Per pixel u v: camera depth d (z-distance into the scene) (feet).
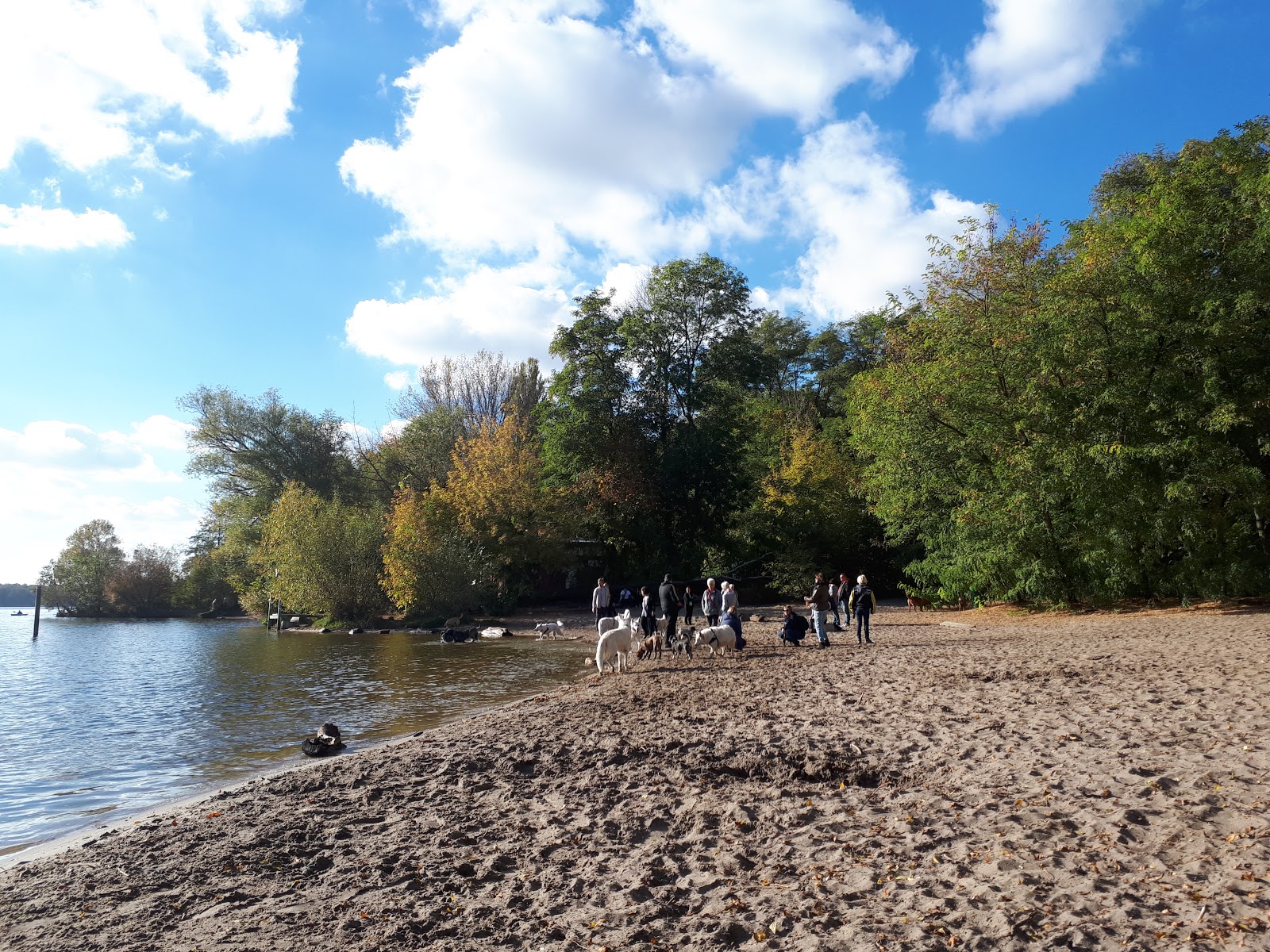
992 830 19.10
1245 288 73.72
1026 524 83.97
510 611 142.82
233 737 43.62
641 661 67.26
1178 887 14.83
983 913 14.58
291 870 20.08
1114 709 31.60
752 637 81.51
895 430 94.22
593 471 154.30
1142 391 77.82
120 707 55.06
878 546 152.15
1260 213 72.54
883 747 28.48
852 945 13.80
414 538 135.13
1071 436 80.94
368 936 15.56
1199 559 76.84
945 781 23.73
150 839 23.52
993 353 86.63
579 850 20.29
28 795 32.19
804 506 150.30
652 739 32.89
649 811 23.17
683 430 156.76
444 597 134.41
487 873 18.81
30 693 63.26
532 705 46.11
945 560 100.63
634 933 15.10
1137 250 78.07
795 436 165.27
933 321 95.25
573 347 156.25
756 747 29.96
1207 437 74.59
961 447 89.04
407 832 22.61
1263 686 33.45
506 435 150.92
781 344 241.76
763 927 14.85
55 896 18.99
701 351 160.25
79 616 236.02
